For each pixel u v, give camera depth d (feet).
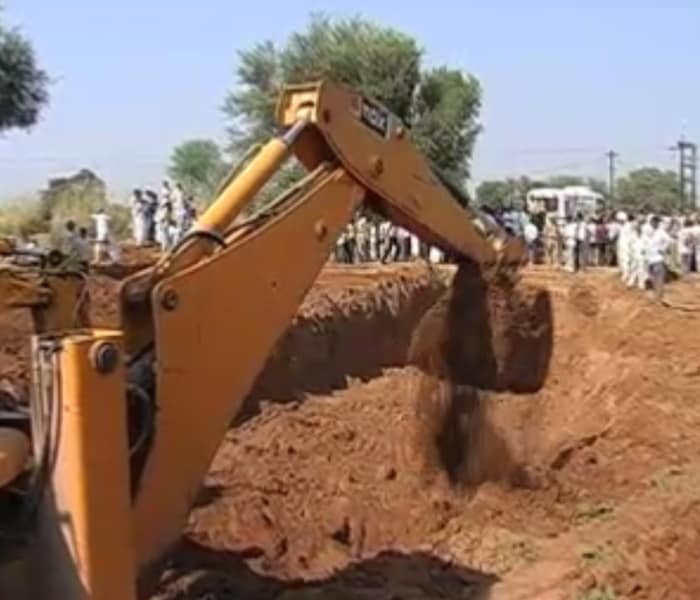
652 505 36.45
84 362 19.36
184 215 109.91
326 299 62.90
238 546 33.27
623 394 50.44
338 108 27.58
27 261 25.39
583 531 34.86
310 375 55.01
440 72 166.50
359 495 37.83
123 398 19.98
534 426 40.75
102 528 19.45
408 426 42.70
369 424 46.52
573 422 45.50
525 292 36.83
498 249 35.53
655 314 74.84
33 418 20.07
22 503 20.15
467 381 38.60
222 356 24.29
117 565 19.63
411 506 37.01
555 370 53.93
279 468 40.83
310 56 165.58
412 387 47.44
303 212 26.27
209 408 24.04
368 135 28.40
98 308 49.65
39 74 134.51
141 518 22.89
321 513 36.27
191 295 23.84
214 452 24.13
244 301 24.75
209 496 36.96
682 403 50.83
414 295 61.98
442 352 38.32
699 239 119.03
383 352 60.08
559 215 137.59
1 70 130.72
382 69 164.04
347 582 31.24
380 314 61.16
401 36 165.68
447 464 39.09
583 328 65.51
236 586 30.37
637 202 306.96
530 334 37.37
